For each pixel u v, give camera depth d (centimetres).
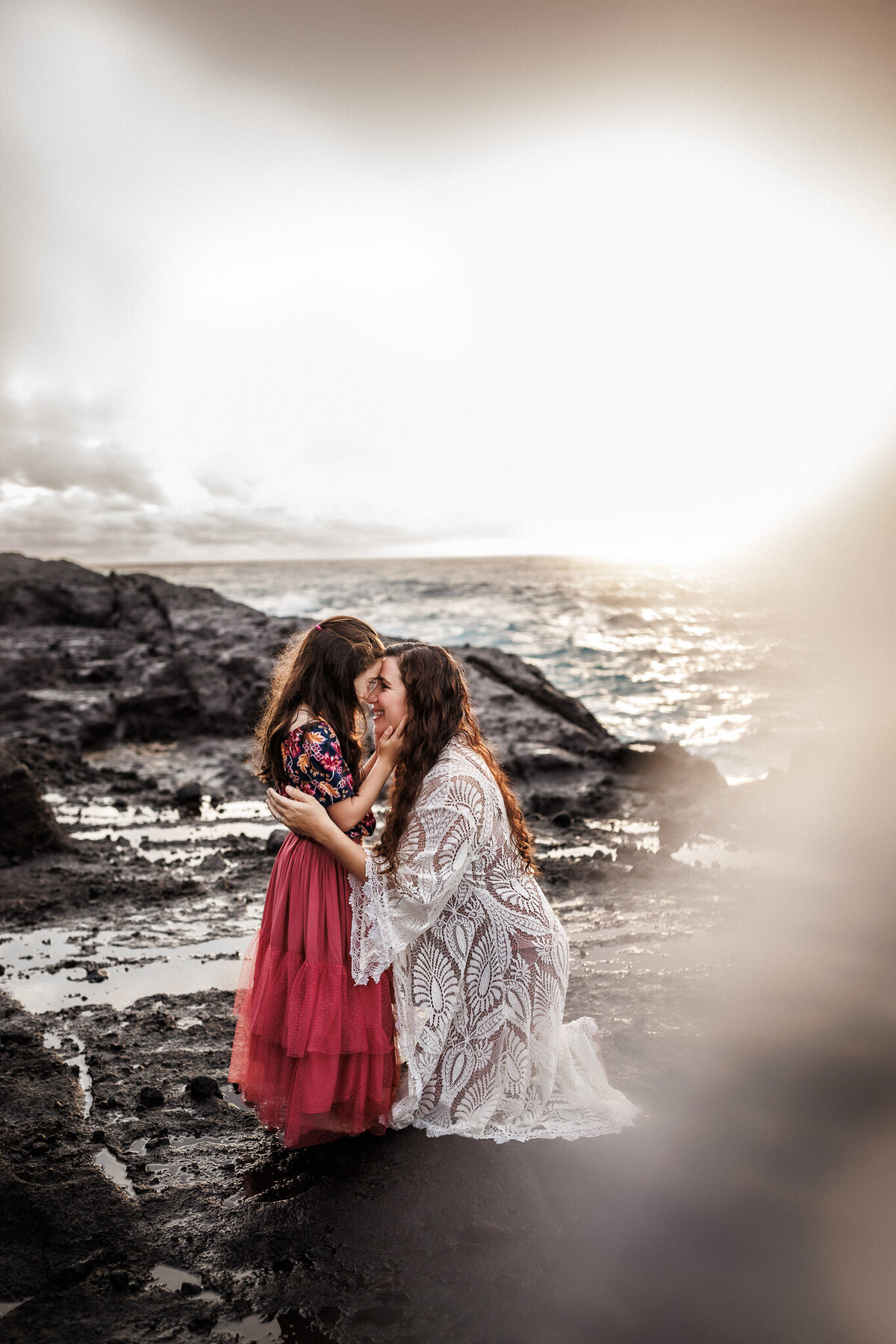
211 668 1222
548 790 882
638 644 2788
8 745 1037
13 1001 425
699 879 609
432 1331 225
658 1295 236
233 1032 397
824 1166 290
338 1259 251
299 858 306
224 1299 238
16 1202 273
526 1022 313
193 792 865
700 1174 287
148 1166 298
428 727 314
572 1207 271
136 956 486
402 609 4059
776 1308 230
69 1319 231
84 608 1728
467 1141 305
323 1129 304
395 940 296
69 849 679
